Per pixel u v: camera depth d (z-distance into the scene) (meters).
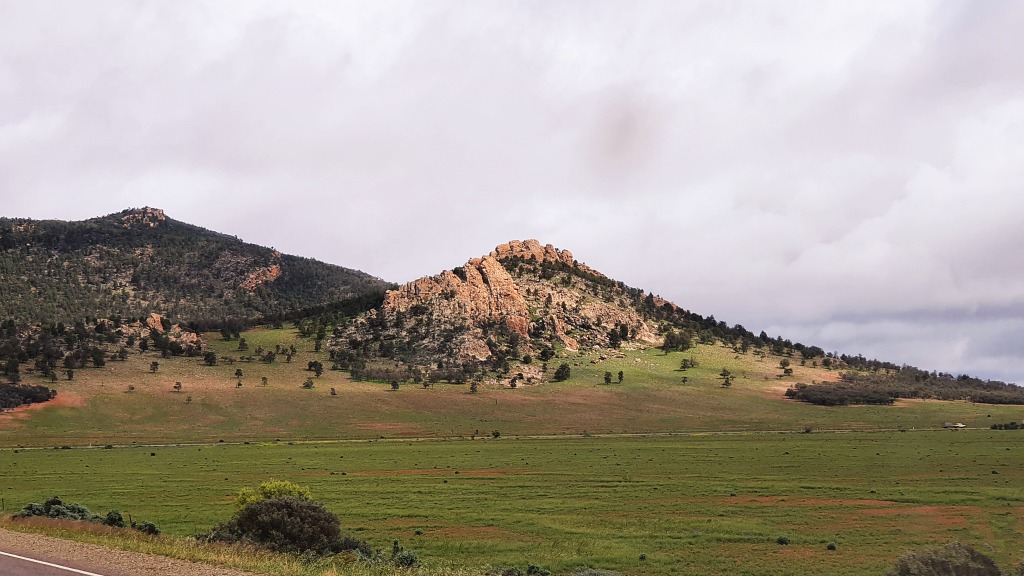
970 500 82.44
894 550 58.53
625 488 96.12
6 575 19.53
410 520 71.81
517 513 75.94
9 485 99.50
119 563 21.44
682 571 51.97
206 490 93.62
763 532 65.75
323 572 22.38
